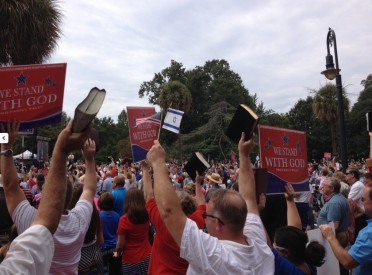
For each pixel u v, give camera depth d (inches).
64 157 47.6
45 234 45.9
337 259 122.6
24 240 44.6
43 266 45.1
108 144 2785.4
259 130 134.3
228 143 1676.9
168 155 1737.2
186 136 1756.9
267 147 134.8
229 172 760.3
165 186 71.8
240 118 89.0
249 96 2253.9
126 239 179.0
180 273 110.0
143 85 2300.7
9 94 95.7
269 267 80.1
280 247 105.3
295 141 141.6
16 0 379.6
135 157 184.4
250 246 73.8
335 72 382.0
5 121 94.3
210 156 1694.1
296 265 104.3
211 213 75.8
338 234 190.9
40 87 100.0
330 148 2191.2
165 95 1553.9
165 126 129.1
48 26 408.5
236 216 73.4
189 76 2204.7
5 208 111.8
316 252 105.6
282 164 137.5
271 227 182.2
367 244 113.3
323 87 1387.8
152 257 117.1
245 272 70.2
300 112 2332.7
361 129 2132.1
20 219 79.4
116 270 210.1
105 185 374.3
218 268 67.1
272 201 183.0
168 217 69.9
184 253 67.9
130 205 177.0
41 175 303.4
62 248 89.9
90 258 141.5
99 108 45.4
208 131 1726.1
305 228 200.5
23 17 385.7
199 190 154.4
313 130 2234.3
